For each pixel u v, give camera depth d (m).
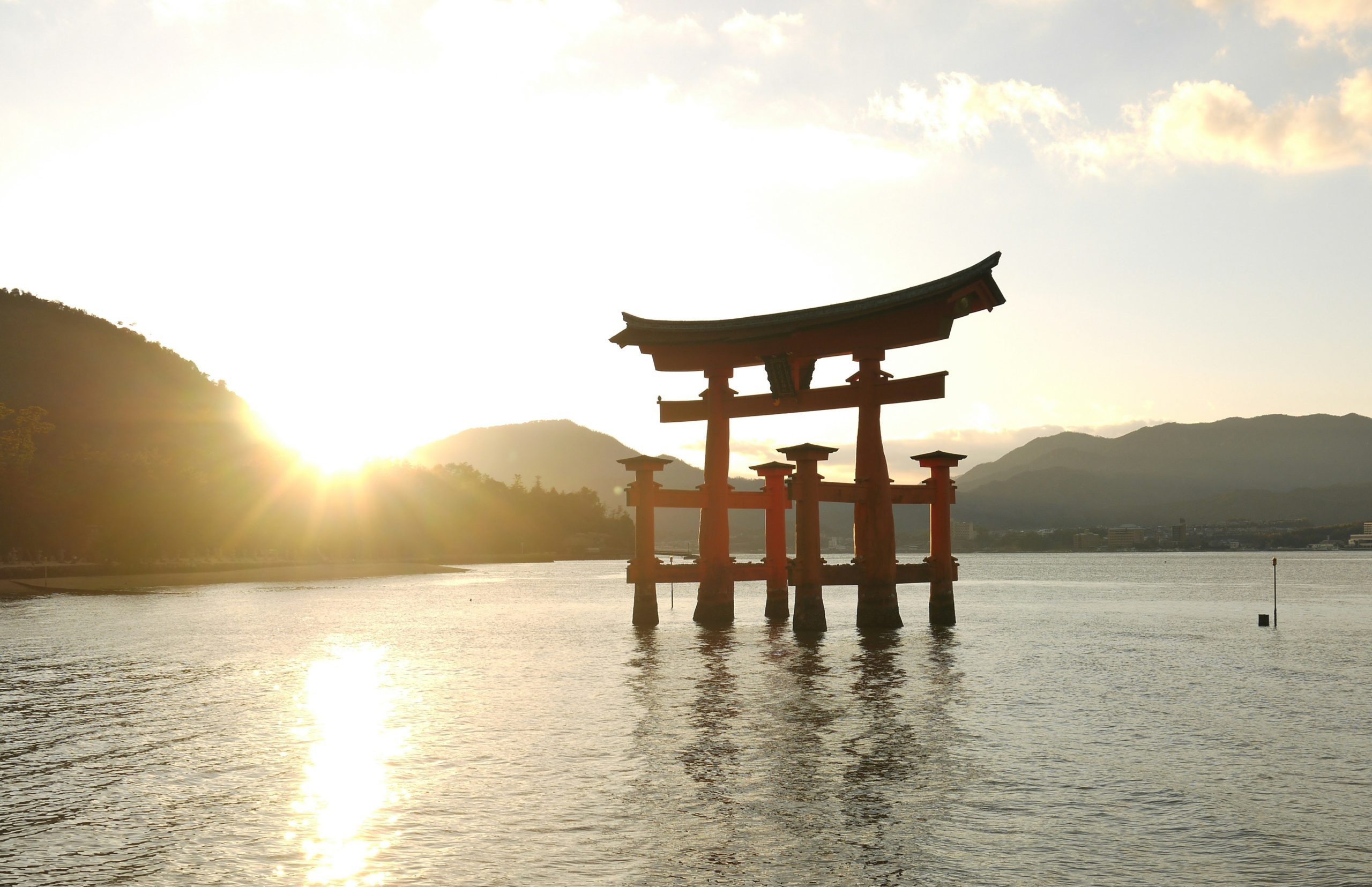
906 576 48.06
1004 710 26.95
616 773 19.53
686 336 47.44
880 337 43.50
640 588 50.75
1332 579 148.88
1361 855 14.73
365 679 33.88
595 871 13.92
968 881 13.62
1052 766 20.19
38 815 16.72
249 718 26.02
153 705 28.28
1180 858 14.56
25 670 36.69
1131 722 25.31
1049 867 14.17
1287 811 17.00
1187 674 35.47
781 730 23.88
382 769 19.95
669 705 27.56
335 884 13.42
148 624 59.56
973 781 18.89
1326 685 32.72
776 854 14.66
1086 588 119.50
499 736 23.31
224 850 14.86
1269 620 63.69
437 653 42.62
